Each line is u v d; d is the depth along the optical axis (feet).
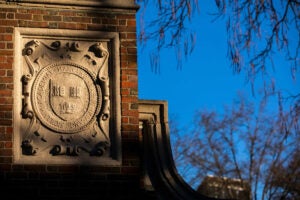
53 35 31.32
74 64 31.22
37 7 31.55
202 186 81.82
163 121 32.63
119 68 31.50
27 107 30.37
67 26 31.53
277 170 77.36
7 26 31.14
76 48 31.30
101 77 31.24
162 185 31.73
